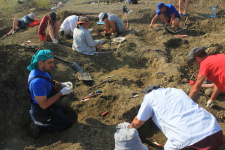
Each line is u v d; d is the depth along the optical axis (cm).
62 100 385
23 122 354
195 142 191
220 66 266
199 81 274
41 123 317
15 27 732
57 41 566
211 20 667
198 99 368
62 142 310
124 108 346
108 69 496
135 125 232
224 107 351
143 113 220
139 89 403
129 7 862
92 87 412
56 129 328
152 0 955
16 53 421
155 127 335
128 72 468
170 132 207
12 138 315
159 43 581
